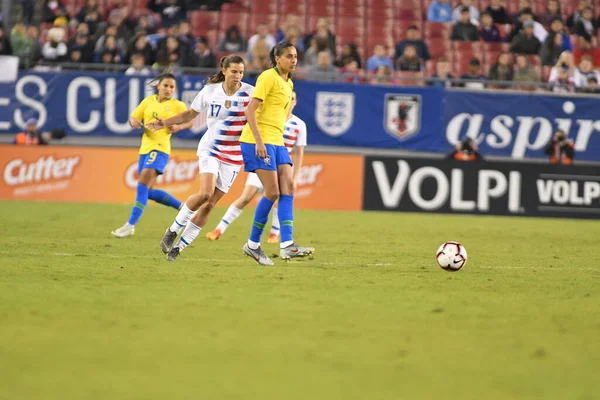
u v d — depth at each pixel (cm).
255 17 9112
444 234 5419
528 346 2123
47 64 7688
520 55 8338
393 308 2605
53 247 4050
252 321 2350
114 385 1709
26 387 1683
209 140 3556
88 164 7150
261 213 3416
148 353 1969
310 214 6675
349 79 7888
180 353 1973
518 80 7900
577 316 2556
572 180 7200
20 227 4984
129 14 8650
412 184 7188
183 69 7350
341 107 7288
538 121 7388
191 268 3412
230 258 3803
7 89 7200
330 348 2053
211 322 2322
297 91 7256
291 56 3297
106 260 3597
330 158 7188
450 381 1786
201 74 7650
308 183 7188
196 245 4322
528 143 7388
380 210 7188
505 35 9038
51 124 7238
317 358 1955
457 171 7188
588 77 8062
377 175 7194
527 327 2364
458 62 8756
